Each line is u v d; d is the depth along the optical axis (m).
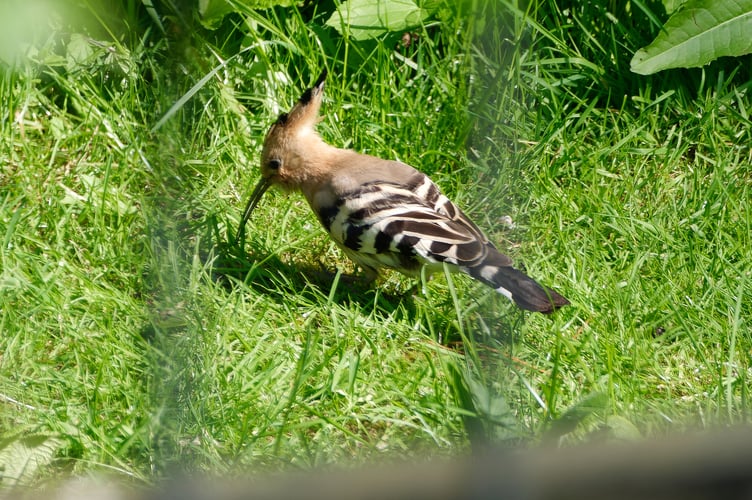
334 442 6.54
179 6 8.88
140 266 7.95
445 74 10.39
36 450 5.90
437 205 8.52
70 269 7.96
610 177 9.86
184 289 7.45
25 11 7.84
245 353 7.37
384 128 10.20
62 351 7.23
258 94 10.39
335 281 7.95
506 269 7.79
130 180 9.15
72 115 9.91
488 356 6.98
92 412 6.38
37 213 8.69
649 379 7.43
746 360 7.57
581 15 11.05
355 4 10.99
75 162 9.52
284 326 7.83
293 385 7.00
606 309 8.07
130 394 6.70
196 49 9.13
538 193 9.40
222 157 9.90
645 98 10.45
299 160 8.88
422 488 2.44
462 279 8.51
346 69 10.90
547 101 10.43
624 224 9.14
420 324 7.99
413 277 8.45
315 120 9.05
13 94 9.60
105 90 10.17
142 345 7.10
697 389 7.32
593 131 10.49
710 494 2.34
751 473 2.32
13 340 7.04
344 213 8.52
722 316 8.13
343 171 8.73
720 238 8.82
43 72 10.02
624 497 2.40
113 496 4.46
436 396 6.79
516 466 2.49
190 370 6.64
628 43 10.98
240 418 6.57
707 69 10.84
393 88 10.35
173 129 8.55
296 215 9.55
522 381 6.58
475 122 9.47
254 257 8.91
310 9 11.43
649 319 8.04
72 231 8.58
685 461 2.37
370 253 8.45
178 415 6.29
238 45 10.73
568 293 8.24
